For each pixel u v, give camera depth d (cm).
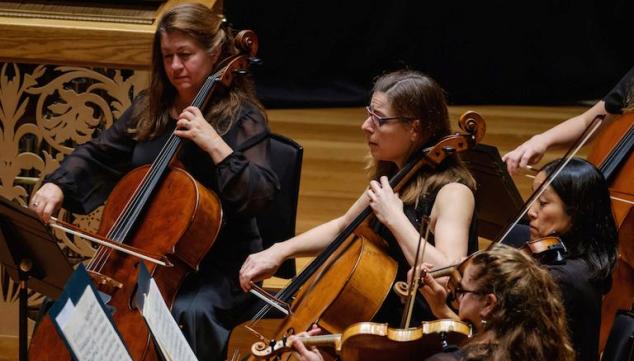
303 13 2136
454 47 2172
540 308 670
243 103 1052
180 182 1009
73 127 1176
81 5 1183
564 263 838
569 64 2194
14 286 1215
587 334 834
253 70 2144
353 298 919
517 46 2175
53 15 1152
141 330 935
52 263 923
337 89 2136
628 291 1030
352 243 986
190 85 1038
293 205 1115
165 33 1030
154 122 1070
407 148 965
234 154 1006
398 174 953
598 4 2200
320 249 1025
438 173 956
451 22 2164
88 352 696
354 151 1805
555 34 2180
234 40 1056
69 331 692
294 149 1112
